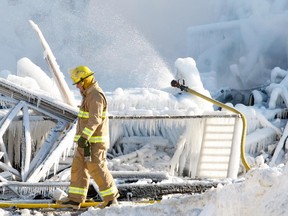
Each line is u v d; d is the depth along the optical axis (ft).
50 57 53.62
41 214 33.96
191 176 54.03
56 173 49.01
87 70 35.14
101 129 35.29
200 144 53.88
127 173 47.50
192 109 54.90
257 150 62.49
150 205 29.66
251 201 23.25
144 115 54.60
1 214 33.04
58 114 49.14
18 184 42.68
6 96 48.80
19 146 50.52
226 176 53.21
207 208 25.50
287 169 22.44
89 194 42.19
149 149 55.77
